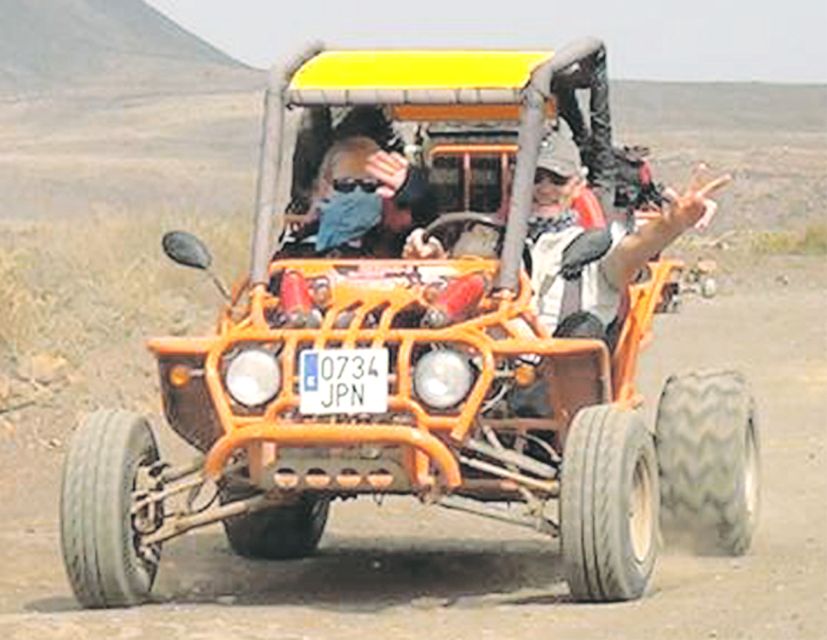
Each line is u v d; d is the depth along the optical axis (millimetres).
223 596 13195
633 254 13023
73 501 11992
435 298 12320
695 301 34375
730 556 13812
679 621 11391
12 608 12734
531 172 12875
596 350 12164
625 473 11875
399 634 11250
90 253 25000
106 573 12016
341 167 13625
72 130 136500
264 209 13062
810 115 168750
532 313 12555
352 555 15133
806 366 26031
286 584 13844
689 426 13734
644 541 12312
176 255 13211
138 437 12273
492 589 13547
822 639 10820
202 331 23344
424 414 11953
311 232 13617
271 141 13273
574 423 12039
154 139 125312
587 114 14453
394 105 13430
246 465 12320
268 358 12023
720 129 153250
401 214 13555
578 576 11914
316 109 13750
